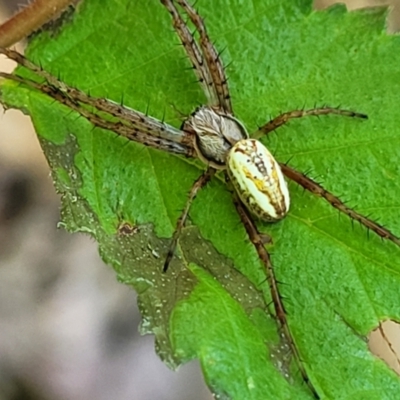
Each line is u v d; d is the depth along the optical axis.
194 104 0.05
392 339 0.06
